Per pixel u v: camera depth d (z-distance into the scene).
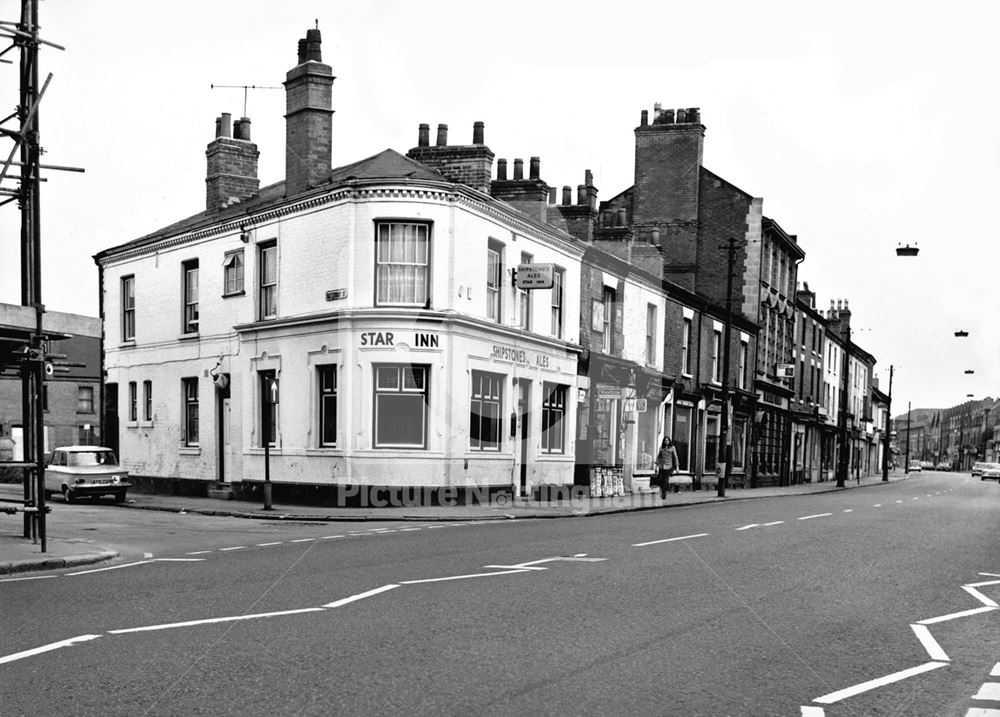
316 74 24.08
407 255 22.50
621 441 30.98
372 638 7.06
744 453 42.25
